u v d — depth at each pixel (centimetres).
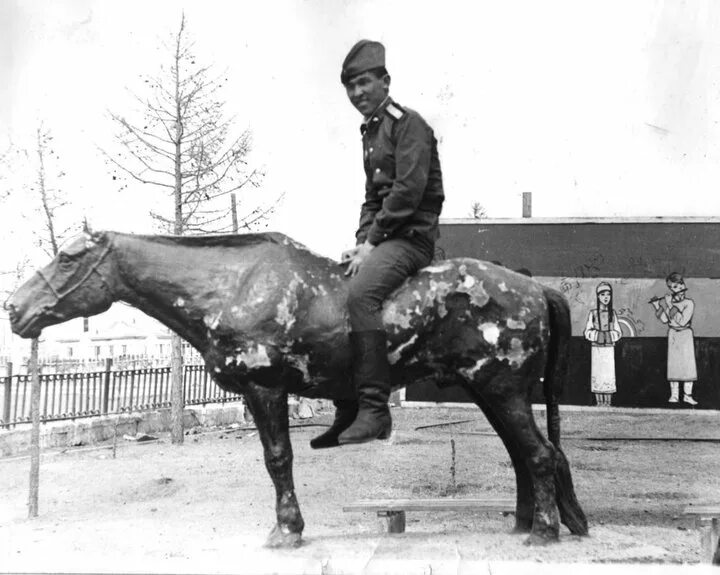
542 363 448
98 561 439
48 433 1051
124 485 762
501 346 437
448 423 1198
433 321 436
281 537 440
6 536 520
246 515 596
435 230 452
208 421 1309
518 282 448
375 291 424
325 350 431
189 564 425
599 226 1332
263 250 445
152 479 788
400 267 430
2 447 980
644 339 1326
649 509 615
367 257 437
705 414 1302
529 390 446
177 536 507
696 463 866
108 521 580
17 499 709
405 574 402
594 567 405
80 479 802
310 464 871
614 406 1327
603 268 1333
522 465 479
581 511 467
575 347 1345
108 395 1180
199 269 446
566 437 1080
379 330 422
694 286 1314
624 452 954
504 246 1348
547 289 466
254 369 425
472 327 439
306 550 432
